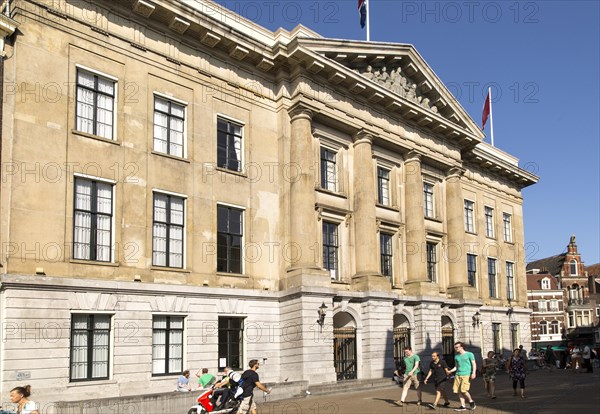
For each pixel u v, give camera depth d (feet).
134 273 74.18
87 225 71.46
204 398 55.21
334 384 85.25
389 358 97.91
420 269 111.34
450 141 126.82
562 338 249.14
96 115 74.54
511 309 146.41
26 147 66.74
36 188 66.85
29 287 64.18
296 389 79.56
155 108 81.00
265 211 91.76
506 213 155.74
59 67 71.05
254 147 91.97
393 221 110.52
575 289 260.42
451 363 117.08
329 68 96.89
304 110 94.38
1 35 66.23
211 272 82.89
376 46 106.52
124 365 70.79
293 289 87.51
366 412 61.93
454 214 126.11
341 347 95.35
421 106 114.32
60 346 65.41
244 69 92.79
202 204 83.46
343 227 101.50
